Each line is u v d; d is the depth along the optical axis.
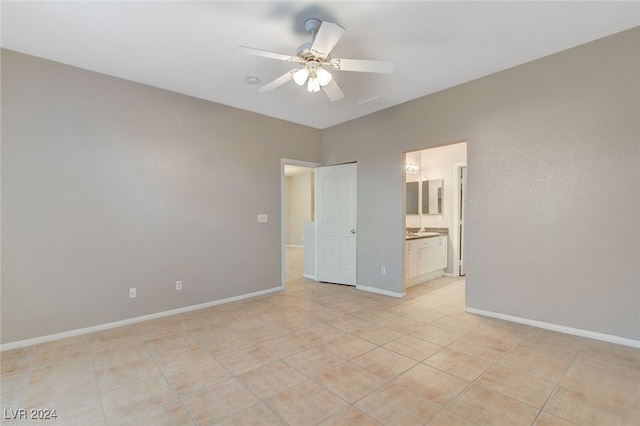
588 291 2.69
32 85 2.72
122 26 2.32
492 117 3.20
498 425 1.65
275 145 4.51
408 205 5.98
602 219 2.61
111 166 3.12
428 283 4.91
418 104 3.81
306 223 5.46
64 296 2.87
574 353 2.43
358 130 4.55
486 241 3.28
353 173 4.71
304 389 2.01
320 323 3.18
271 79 3.24
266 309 3.66
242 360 2.41
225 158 3.97
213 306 3.80
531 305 3.00
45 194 2.78
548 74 2.85
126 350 2.59
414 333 2.89
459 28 2.40
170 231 3.51
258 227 4.30
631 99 2.46
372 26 2.35
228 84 3.37
